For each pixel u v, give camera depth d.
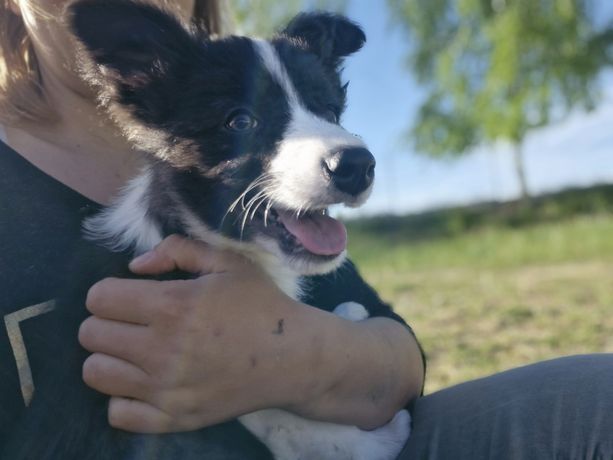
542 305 1.09
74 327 0.29
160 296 0.28
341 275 0.41
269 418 0.33
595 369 0.29
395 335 0.34
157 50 0.36
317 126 0.34
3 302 0.28
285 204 0.33
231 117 0.35
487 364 0.76
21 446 0.27
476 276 1.52
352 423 0.33
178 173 0.34
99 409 0.28
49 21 0.34
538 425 0.28
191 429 0.28
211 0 0.47
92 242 0.32
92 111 0.35
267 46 0.38
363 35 0.44
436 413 0.32
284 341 0.29
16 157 0.31
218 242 0.34
